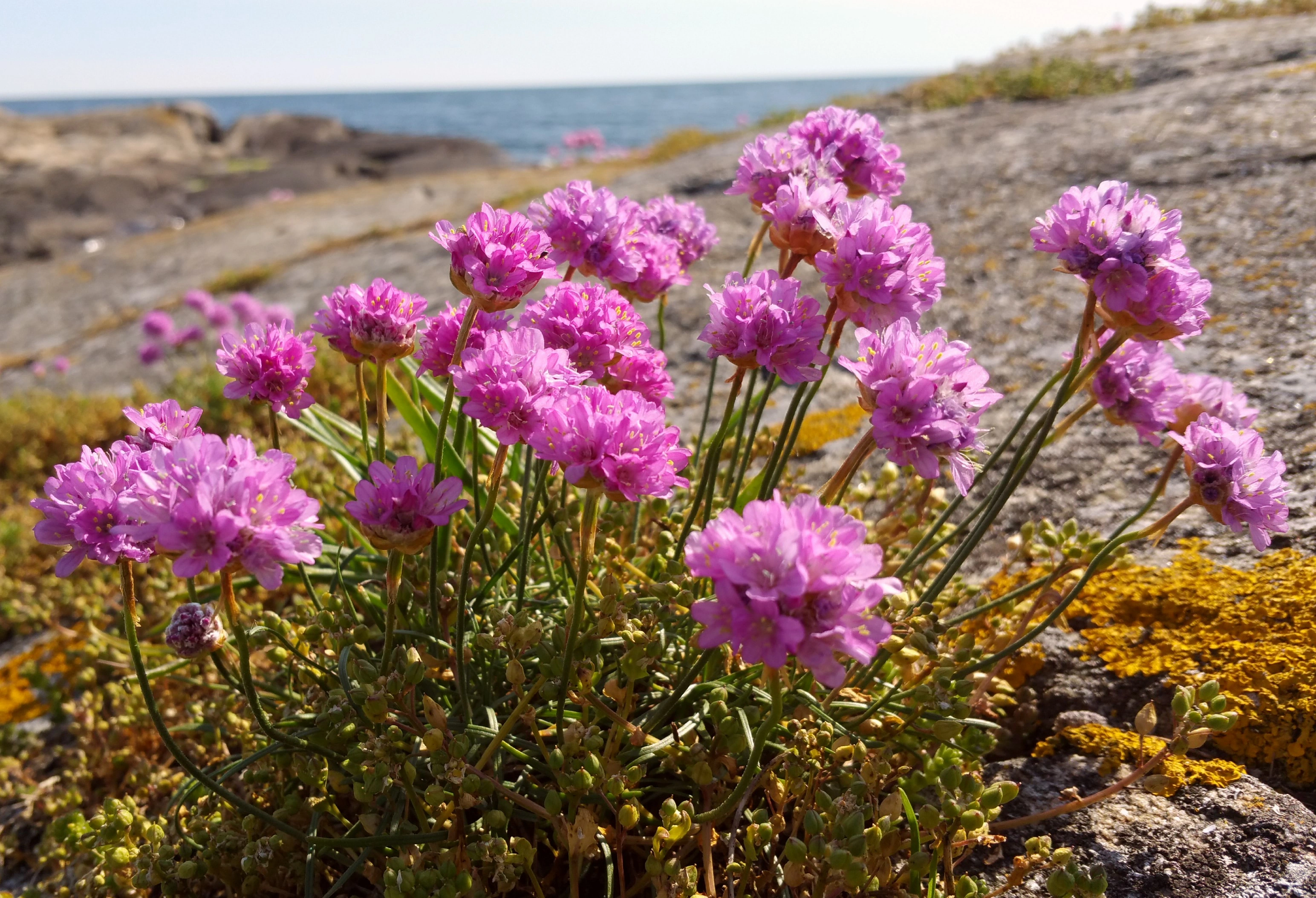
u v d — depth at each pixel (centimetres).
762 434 24
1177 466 25
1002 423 29
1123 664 20
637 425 14
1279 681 18
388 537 15
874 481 27
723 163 78
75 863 22
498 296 17
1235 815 17
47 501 15
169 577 27
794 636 12
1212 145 45
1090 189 17
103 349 88
